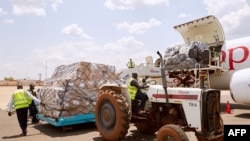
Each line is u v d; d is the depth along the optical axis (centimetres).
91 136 805
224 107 1524
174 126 517
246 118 1102
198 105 545
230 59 1413
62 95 854
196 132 553
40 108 966
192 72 1340
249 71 1126
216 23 1516
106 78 979
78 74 905
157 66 1547
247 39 1383
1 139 793
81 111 887
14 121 1137
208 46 1531
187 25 1675
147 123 742
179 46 1413
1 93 3484
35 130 924
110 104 704
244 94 1111
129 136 783
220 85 1500
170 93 611
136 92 719
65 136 812
